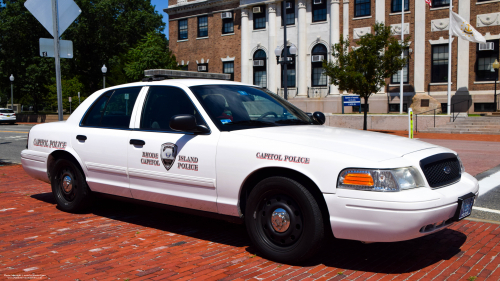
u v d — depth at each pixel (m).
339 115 25.88
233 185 4.01
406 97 28.31
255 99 4.84
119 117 5.13
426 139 19.80
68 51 8.77
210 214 4.29
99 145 5.12
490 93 25.88
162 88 4.84
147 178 4.67
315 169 3.57
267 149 3.85
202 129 4.27
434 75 27.66
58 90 8.59
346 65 21.73
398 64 20.73
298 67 31.52
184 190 4.39
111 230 4.88
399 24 28.20
